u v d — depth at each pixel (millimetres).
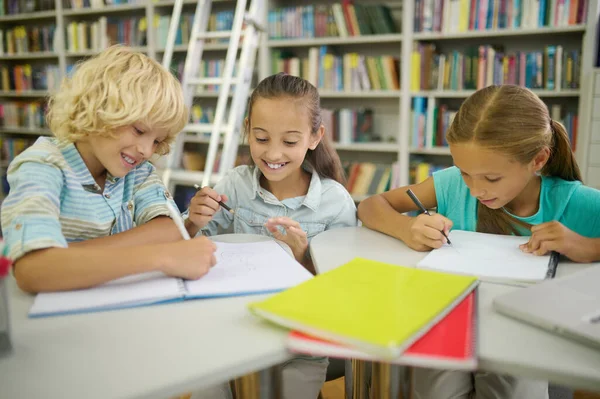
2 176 4453
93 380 441
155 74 906
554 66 2580
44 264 649
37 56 4125
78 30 3906
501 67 2688
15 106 4324
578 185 1034
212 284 679
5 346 486
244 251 858
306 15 3131
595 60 2516
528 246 862
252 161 1329
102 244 822
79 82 876
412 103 2959
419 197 1254
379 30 2994
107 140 861
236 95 2494
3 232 717
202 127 2578
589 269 716
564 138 1017
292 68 3213
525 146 883
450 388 939
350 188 3152
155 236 888
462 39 3020
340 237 1013
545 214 1048
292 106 1117
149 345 509
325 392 1481
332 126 3176
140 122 857
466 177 957
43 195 758
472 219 1168
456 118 962
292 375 972
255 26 2699
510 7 2631
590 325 526
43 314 581
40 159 832
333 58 3084
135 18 3695
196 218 1018
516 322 572
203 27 2789
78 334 535
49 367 464
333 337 489
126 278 701
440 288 624
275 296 594
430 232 877
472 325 541
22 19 4352
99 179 974
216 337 527
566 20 2521
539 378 468
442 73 2838
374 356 469
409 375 696
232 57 2537
